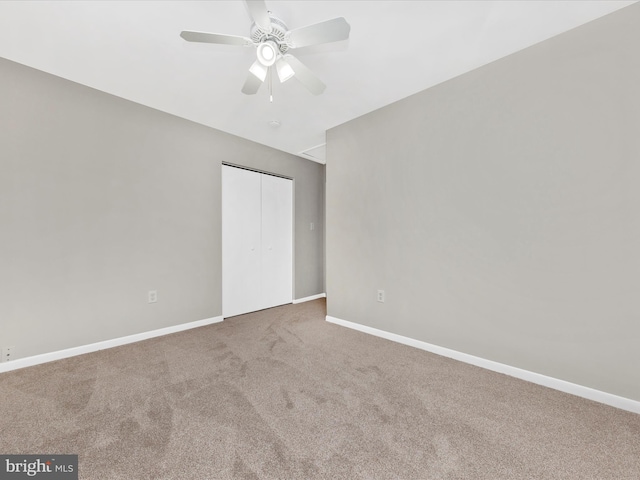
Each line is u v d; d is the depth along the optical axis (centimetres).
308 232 443
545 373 179
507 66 193
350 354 229
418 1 149
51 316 214
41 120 210
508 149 192
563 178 171
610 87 156
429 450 124
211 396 166
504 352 195
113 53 188
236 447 125
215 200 318
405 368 203
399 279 256
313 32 146
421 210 240
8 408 153
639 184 149
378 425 141
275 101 254
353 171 293
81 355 224
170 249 280
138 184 258
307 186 441
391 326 263
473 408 155
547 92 176
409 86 231
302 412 151
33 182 206
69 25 163
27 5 147
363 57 195
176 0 146
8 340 198
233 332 284
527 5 151
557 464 116
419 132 240
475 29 169
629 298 151
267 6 152
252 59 195
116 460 117
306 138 348
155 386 177
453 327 221
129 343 252
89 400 161
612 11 155
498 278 197
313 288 454
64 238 220
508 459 119
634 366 150
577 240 167
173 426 139
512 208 191
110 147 242
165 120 276
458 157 217
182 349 238
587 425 140
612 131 155
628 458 119
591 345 163
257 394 168
